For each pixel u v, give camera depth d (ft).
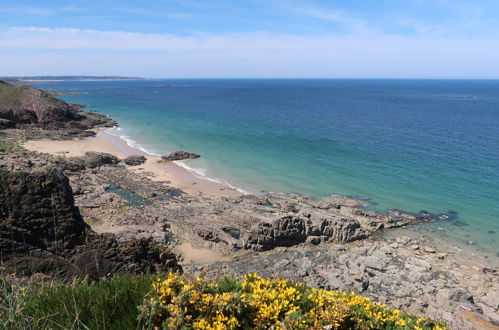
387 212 158.30
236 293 23.82
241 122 411.75
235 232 130.52
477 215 155.22
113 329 20.76
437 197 175.01
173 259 79.87
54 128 324.80
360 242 132.46
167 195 173.06
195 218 139.74
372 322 25.98
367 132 349.41
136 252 72.28
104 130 348.79
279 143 295.48
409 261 114.62
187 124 391.65
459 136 330.75
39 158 203.92
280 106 608.19
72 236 68.74
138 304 22.84
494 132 353.51
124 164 225.56
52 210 67.87
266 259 114.93
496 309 89.20
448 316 83.30
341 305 24.97
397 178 202.90
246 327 22.91
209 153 262.06
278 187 189.88
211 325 21.94
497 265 116.47
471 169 217.56
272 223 126.31
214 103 646.33
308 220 134.31
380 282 100.01
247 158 247.91
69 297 23.18
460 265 115.44
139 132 341.62
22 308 20.98
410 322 27.91
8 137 270.67
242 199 165.99
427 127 384.27
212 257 117.19
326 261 112.57
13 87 361.92
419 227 145.28
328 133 342.44
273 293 25.26
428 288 96.89
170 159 240.12
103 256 67.46
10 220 63.77
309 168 223.71
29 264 54.95
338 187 189.88
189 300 22.61
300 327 22.49
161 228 133.28
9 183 66.28
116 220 137.18
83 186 173.06
